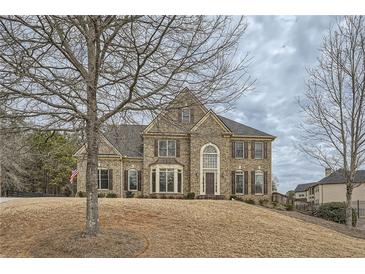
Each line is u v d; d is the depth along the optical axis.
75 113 10.40
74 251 10.20
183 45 9.81
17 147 13.19
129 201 17.02
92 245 10.37
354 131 18.14
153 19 9.89
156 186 31.53
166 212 14.80
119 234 11.32
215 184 31.69
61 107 10.06
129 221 13.30
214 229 12.98
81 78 11.49
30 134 11.75
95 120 10.51
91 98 10.41
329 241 13.26
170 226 12.96
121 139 12.72
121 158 31.70
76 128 10.66
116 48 11.28
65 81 10.25
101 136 12.93
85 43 11.13
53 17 9.51
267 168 33.25
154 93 10.01
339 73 18.33
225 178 31.78
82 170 31.11
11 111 10.08
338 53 18.12
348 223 18.81
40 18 9.48
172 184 31.77
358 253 11.84
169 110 10.63
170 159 32.00
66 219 13.64
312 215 24.81
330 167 19.83
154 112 10.49
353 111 18.03
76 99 10.71
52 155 16.80
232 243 11.69
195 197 30.92
